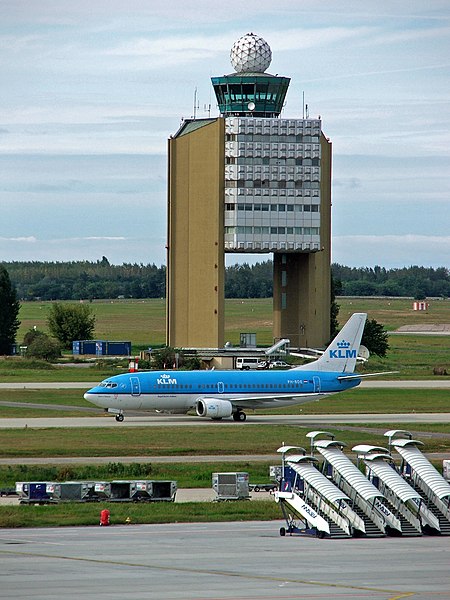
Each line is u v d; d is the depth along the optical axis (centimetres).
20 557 15538
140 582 13838
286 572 14662
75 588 13412
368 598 13050
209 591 13338
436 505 19488
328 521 18462
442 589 13612
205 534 17938
